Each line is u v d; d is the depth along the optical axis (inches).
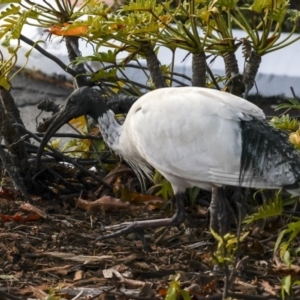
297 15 399.5
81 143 460.4
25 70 789.9
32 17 404.8
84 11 417.4
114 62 407.5
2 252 361.1
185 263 360.8
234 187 411.5
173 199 423.2
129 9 373.4
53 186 444.1
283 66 732.7
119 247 377.1
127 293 327.0
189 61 716.7
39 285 335.3
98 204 417.7
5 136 418.6
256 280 339.6
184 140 358.0
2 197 431.5
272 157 346.3
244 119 352.8
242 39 397.1
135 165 412.8
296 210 410.9
